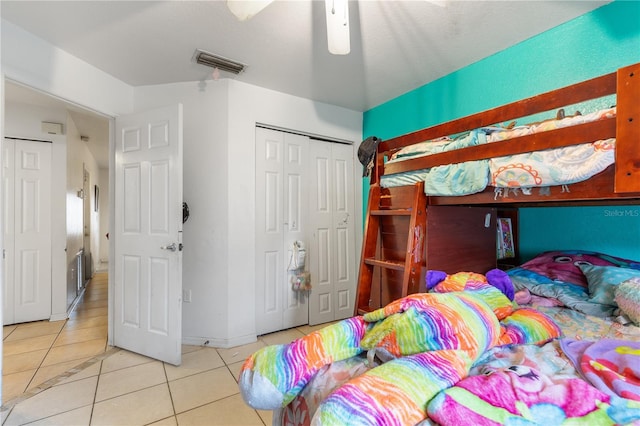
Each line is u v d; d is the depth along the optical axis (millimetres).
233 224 2592
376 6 1699
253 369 953
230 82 2576
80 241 4367
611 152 929
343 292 3340
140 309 2389
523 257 2162
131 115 2453
